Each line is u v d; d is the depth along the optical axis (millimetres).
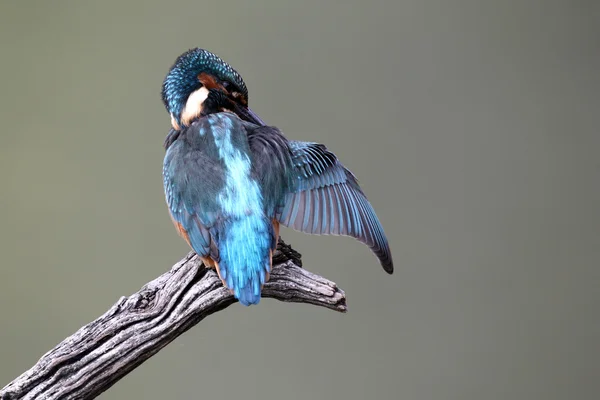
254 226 4820
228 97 4891
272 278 4844
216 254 4820
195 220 4828
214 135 4848
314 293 4840
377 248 4844
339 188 4852
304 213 4840
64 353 4812
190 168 4836
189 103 4879
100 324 4820
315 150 4859
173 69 4887
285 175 4844
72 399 4809
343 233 4840
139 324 4824
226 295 4832
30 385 4809
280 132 4859
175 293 4832
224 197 4828
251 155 4840
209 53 4891
